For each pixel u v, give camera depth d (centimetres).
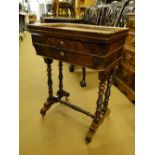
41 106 186
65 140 142
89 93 216
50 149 133
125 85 211
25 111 176
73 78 259
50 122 162
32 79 252
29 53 396
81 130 153
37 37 138
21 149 131
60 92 186
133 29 185
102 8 286
